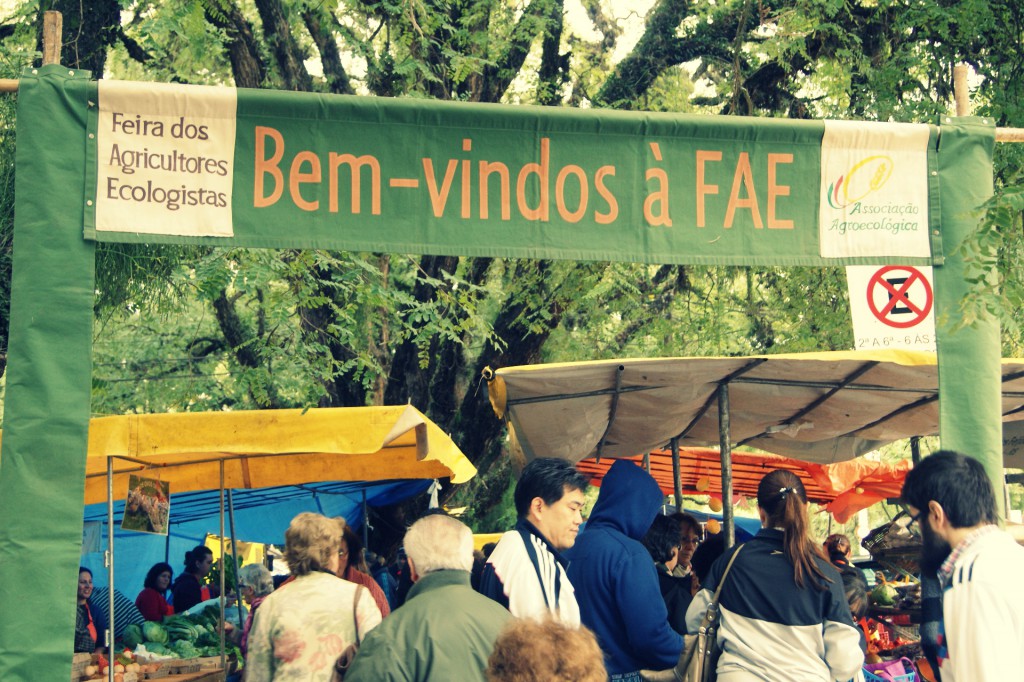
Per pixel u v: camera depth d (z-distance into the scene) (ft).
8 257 31.96
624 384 22.97
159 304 35.01
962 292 16.11
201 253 34.73
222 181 14.62
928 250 16.11
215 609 26.22
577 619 13.46
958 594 10.48
